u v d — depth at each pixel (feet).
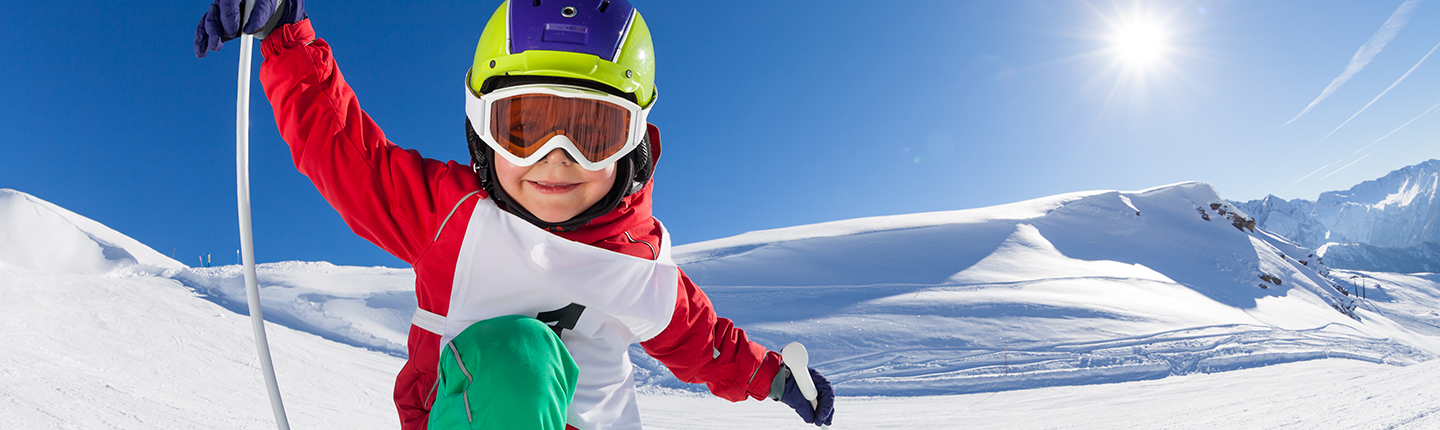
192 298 63.67
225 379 30.73
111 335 36.86
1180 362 72.49
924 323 94.32
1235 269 200.13
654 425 35.63
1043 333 89.56
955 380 65.26
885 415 40.01
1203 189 287.28
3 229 94.22
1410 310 230.27
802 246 190.80
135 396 20.49
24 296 43.04
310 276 96.12
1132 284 145.28
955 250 185.26
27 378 19.40
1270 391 35.76
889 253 180.14
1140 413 30.30
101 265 100.07
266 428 20.43
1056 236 223.30
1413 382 19.94
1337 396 21.76
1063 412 35.83
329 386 35.50
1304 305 161.48
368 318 77.46
